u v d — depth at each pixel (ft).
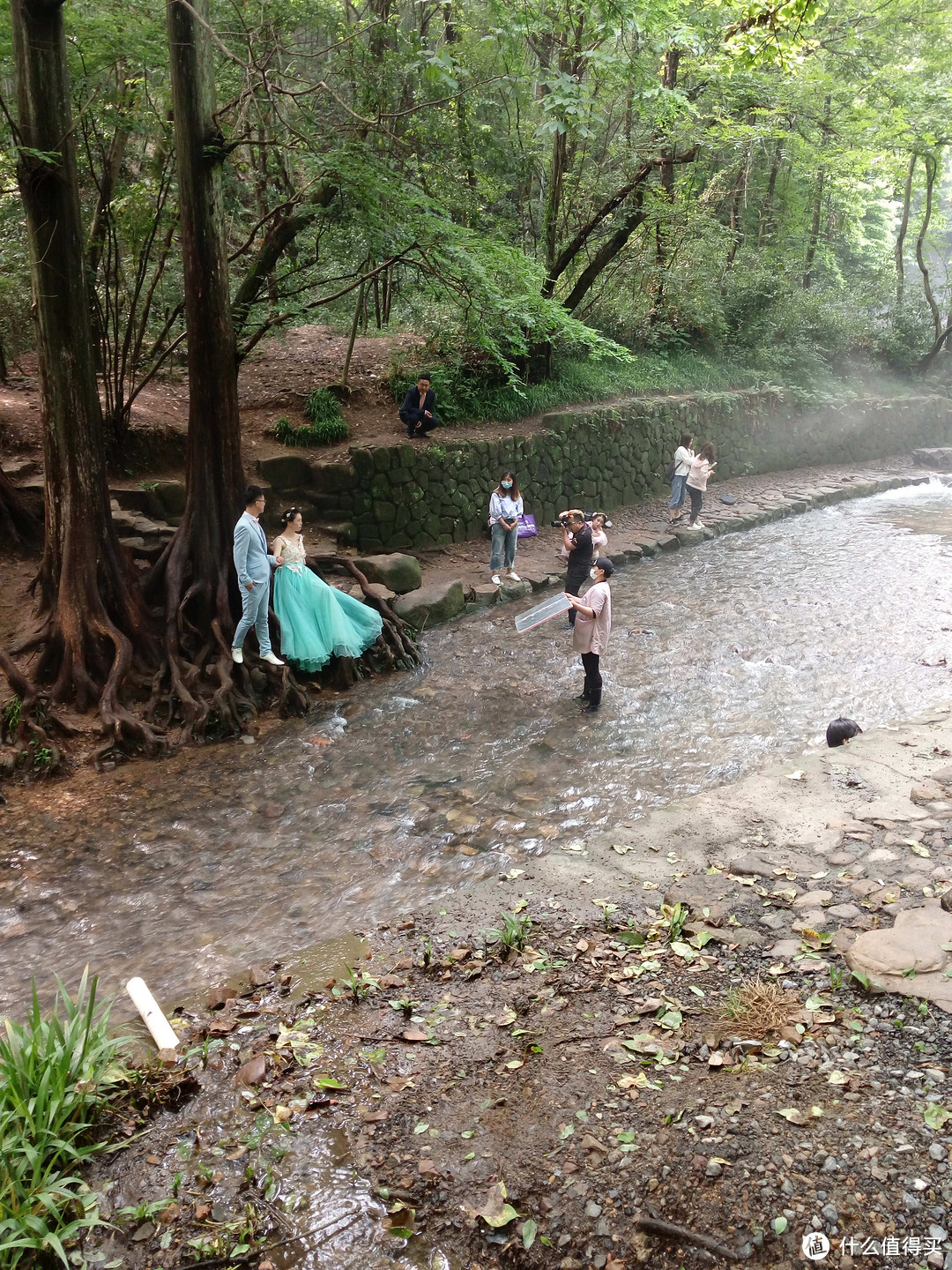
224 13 34.14
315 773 24.57
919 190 107.34
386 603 33.81
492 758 25.23
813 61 57.88
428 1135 11.23
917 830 18.11
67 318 26.55
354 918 17.76
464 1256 9.77
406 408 44.45
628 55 39.75
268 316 41.47
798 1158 10.18
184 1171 10.94
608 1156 10.55
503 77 38.40
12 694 25.80
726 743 25.61
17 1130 10.88
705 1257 9.34
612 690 29.94
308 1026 13.67
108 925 17.87
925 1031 12.14
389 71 33.58
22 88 24.98
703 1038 12.51
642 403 57.47
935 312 84.69
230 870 19.85
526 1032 13.08
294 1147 11.23
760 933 15.07
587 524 35.29
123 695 27.27
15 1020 14.94
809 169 73.00
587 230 49.55
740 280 71.61
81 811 22.45
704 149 50.08
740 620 36.76
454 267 31.63
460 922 16.42
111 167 33.27
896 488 67.31
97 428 27.81
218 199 28.94
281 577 29.68
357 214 31.14
